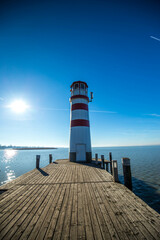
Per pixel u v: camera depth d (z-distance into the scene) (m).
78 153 15.84
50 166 12.36
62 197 4.81
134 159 45.03
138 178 18.59
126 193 5.18
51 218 3.41
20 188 5.90
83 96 17.75
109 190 5.53
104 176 8.12
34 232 2.87
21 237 2.71
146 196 11.82
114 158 49.28
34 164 40.44
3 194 5.17
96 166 12.32
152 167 27.97
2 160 54.19
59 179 7.43
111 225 3.08
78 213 3.65
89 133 17.28
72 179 7.40
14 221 3.29
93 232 2.84
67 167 11.74
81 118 17.03
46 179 7.46
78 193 5.21
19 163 43.31
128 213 3.63
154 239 2.61
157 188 14.04
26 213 3.68
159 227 3.00
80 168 11.20
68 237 2.70
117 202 4.35
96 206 4.07
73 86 18.95
